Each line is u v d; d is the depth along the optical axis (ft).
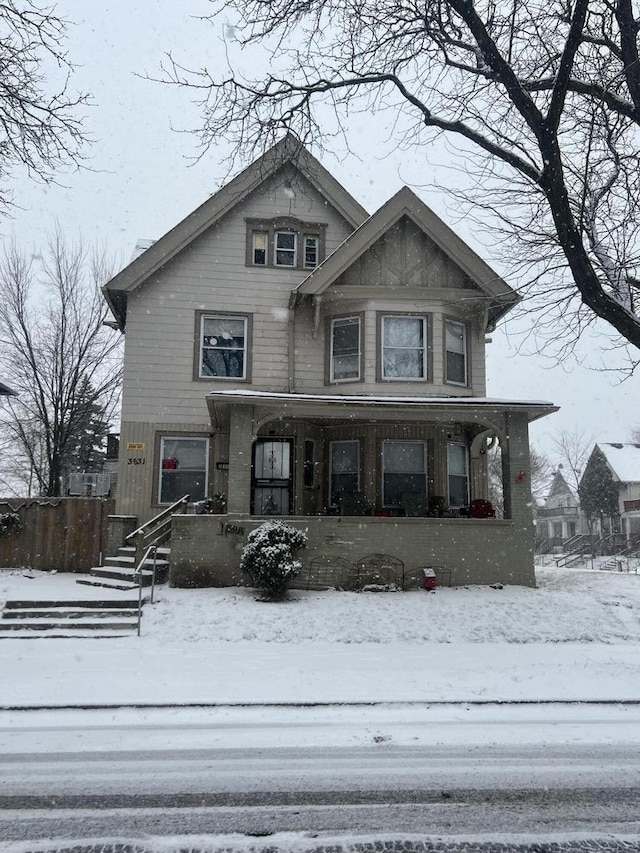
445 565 43.47
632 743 18.07
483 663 26.45
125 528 47.65
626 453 143.74
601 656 27.99
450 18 27.71
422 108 29.32
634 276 30.17
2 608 34.30
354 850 12.26
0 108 27.78
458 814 13.76
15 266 78.89
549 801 14.43
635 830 13.10
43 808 13.94
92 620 32.94
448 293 51.85
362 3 27.91
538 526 187.21
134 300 52.95
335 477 51.96
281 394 43.98
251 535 39.65
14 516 48.67
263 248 55.52
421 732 18.74
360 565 42.80
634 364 33.86
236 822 13.34
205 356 53.36
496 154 28.07
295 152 33.14
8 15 26.86
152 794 14.65
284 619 33.47
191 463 51.80
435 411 44.83
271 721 19.47
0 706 20.30
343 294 51.80
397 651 28.50
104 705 20.49
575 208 31.30
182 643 29.66
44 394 80.33
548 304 32.40
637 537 119.24
